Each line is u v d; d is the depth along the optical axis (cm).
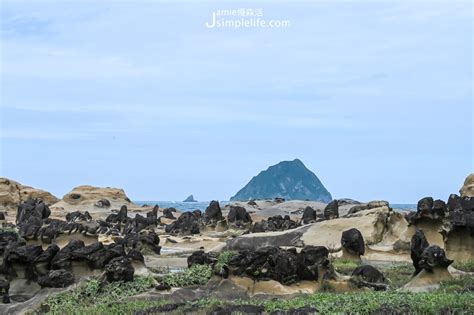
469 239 4103
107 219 8581
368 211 5509
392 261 4619
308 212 6850
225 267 3256
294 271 3234
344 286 3247
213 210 8019
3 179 11325
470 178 7206
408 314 2369
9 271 3541
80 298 3164
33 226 4988
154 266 4478
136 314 2675
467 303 2456
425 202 4738
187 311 2666
